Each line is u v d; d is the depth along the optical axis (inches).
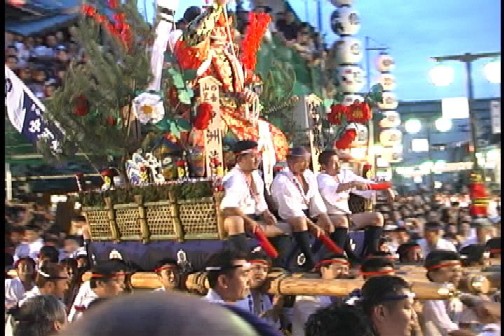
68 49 562.3
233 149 262.7
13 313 247.3
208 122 261.1
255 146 242.4
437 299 190.1
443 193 599.5
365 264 219.9
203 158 268.7
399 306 169.5
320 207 263.4
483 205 448.1
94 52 309.7
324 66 430.9
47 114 333.4
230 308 59.7
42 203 500.7
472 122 589.6
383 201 378.9
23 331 166.1
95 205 278.8
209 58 281.4
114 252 268.2
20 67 556.7
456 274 203.6
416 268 241.0
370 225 285.0
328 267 225.8
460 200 554.9
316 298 223.1
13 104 398.6
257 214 243.8
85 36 316.2
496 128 546.0
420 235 354.0
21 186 507.8
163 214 242.4
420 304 209.0
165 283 231.5
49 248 276.1
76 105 307.1
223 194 227.3
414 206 505.7
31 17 574.9
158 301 49.9
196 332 47.8
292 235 250.1
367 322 143.8
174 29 300.7
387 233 343.0
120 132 295.4
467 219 413.1
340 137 333.4
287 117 323.9
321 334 139.9
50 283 265.3
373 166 381.7
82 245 342.3
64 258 291.6
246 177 241.1
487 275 205.9
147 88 298.5
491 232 359.3
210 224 229.1
